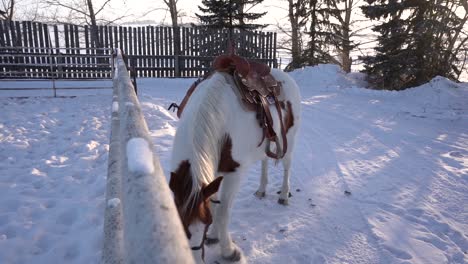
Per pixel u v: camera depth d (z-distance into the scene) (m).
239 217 3.29
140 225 0.83
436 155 5.29
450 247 2.91
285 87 3.25
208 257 2.55
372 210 3.53
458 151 5.48
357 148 5.63
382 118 7.82
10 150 4.68
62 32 13.03
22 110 7.23
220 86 2.26
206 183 1.88
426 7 12.20
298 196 3.83
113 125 2.62
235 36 15.27
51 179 3.77
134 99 2.47
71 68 13.12
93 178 3.82
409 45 12.50
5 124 5.98
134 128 1.67
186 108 2.28
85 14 20.22
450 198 3.84
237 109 2.29
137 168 1.07
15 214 2.96
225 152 2.24
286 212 3.45
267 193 3.88
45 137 5.36
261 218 3.30
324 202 3.70
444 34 12.65
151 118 6.74
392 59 12.58
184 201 1.80
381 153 5.38
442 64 12.58
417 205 3.65
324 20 17.34
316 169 4.67
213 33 15.03
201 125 2.00
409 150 5.53
